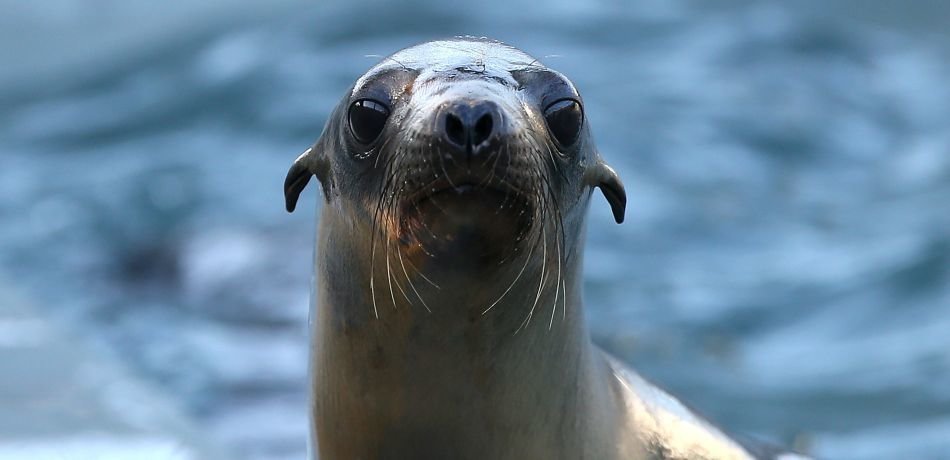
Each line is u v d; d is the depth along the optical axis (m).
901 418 42.41
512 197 13.60
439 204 13.58
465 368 15.55
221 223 65.88
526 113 14.60
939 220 66.06
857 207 70.50
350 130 15.27
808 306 54.75
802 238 64.88
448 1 108.25
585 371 17.41
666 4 109.19
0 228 68.00
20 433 29.02
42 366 34.38
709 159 77.75
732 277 58.72
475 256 14.07
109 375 34.00
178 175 76.81
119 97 97.12
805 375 47.16
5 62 108.19
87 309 53.75
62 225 68.12
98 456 27.86
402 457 16.33
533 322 15.62
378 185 14.70
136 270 59.31
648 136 80.94
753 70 96.00
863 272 58.44
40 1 113.81
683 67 95.75
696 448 19.52
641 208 68.38
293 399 40.47
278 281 55.72
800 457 22.73
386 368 15.79
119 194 73.38
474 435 16.06
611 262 60.66
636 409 19.08
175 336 48.94
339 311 16.14
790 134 82.69
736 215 68.31
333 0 109.25
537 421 16.38
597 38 102.06
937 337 50.53
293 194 17.59
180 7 114.12
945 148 80.56
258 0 111.94
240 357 45.59
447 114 13.43
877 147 82.00
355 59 98.50
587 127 16.16
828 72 96.38
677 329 52.31
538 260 14.88
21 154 85.25
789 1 110.88
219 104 91.75
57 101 98.81
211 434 30.66
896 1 112.38
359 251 15.45
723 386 46.12
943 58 101.62
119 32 111.44
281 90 92.69
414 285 14.68
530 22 105.44
